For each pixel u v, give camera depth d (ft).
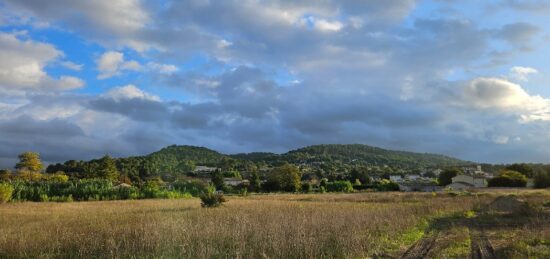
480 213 96.37
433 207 108.68
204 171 579.07
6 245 45.65
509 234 58.49
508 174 296.51
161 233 46.24
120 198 213.25
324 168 647.15
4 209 113.19
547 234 52.26
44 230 57.16
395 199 163.22
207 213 83.97
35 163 313.12
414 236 56.54
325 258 40.42
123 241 46.42
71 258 41.65
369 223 64.23
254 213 80.02
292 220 61.52
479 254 43.65
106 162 368.68
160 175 484.74
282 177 345.92
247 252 41.37
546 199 123.44
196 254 39.47
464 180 330.13
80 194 207.72
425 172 563.07
